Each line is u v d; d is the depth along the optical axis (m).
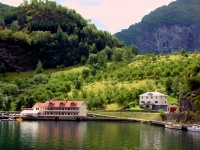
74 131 187.62
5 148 134.38
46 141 151.12
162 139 157.38
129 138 159.75
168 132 184.00
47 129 198.12
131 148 134.75
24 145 140.75
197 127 188.12
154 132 183.25
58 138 160.00
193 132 185.38
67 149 132.25
